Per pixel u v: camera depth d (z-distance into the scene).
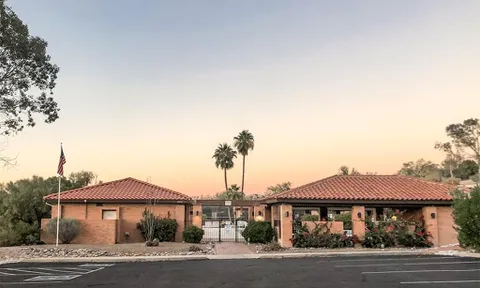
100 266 18.59
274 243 25.47
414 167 98.00
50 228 27.20
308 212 47.78
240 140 76.19
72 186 40.41
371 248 25.30
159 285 13.16
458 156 86.06
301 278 14.31
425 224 26.72
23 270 17.36
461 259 19.64
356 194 27.17
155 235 29.12
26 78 24.09
